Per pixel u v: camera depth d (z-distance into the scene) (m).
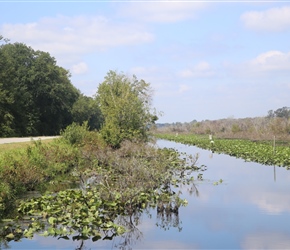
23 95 62.31
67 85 76.62
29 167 20.34
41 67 67.12
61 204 14.62
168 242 11.52
